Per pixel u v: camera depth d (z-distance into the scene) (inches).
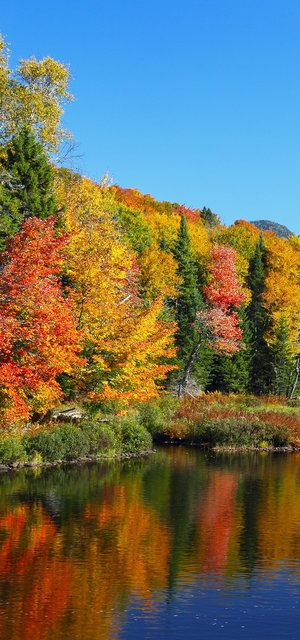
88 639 394.3
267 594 484.4
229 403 2050.9
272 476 1059.9
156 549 597.0
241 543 625.9
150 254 2512.3
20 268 931.3
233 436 1501.0
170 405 1772.9
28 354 965.8
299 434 1571.1
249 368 2576.3
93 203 1862.7
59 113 1797.5
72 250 1247.5
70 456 1149.7
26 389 1007.6
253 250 3722.9
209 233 4375.0
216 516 742.5
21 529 652.1
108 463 1149.7
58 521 690.8
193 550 597.6
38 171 1478.8
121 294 1350.9
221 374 2460.6
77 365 1129.4
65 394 1211.9
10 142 1708.9
